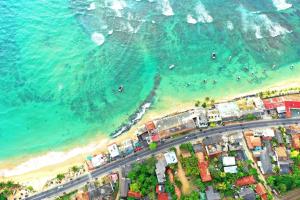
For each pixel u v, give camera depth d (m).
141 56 175.38
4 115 159.75
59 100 163.12
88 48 178.00
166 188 135.38
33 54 176.50
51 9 191.00
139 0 192.50
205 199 134.00
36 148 150.62
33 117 158.88
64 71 171.25
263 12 189.88
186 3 192.38
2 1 193.75
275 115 152.25
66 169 143.75
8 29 184.88
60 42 180.12
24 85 167.75
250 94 160.88
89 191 136.25
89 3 192.12
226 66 171.38
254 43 179.38
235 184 136.62
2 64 173.75
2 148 151.00
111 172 141.50
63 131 154.62
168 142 146.62
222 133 148.62
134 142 146.50
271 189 137.12
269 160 140.75
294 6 193.38
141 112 158.12
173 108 158.25
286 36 182.12
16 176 143.12
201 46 178.50
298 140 144.88
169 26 185.00
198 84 165.25
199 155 141.62
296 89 160.88
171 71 170.25
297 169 138.50
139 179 136.38
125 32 182.75
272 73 169.00
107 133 153.38
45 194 137.88
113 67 172.25
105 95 164.12
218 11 190.00
